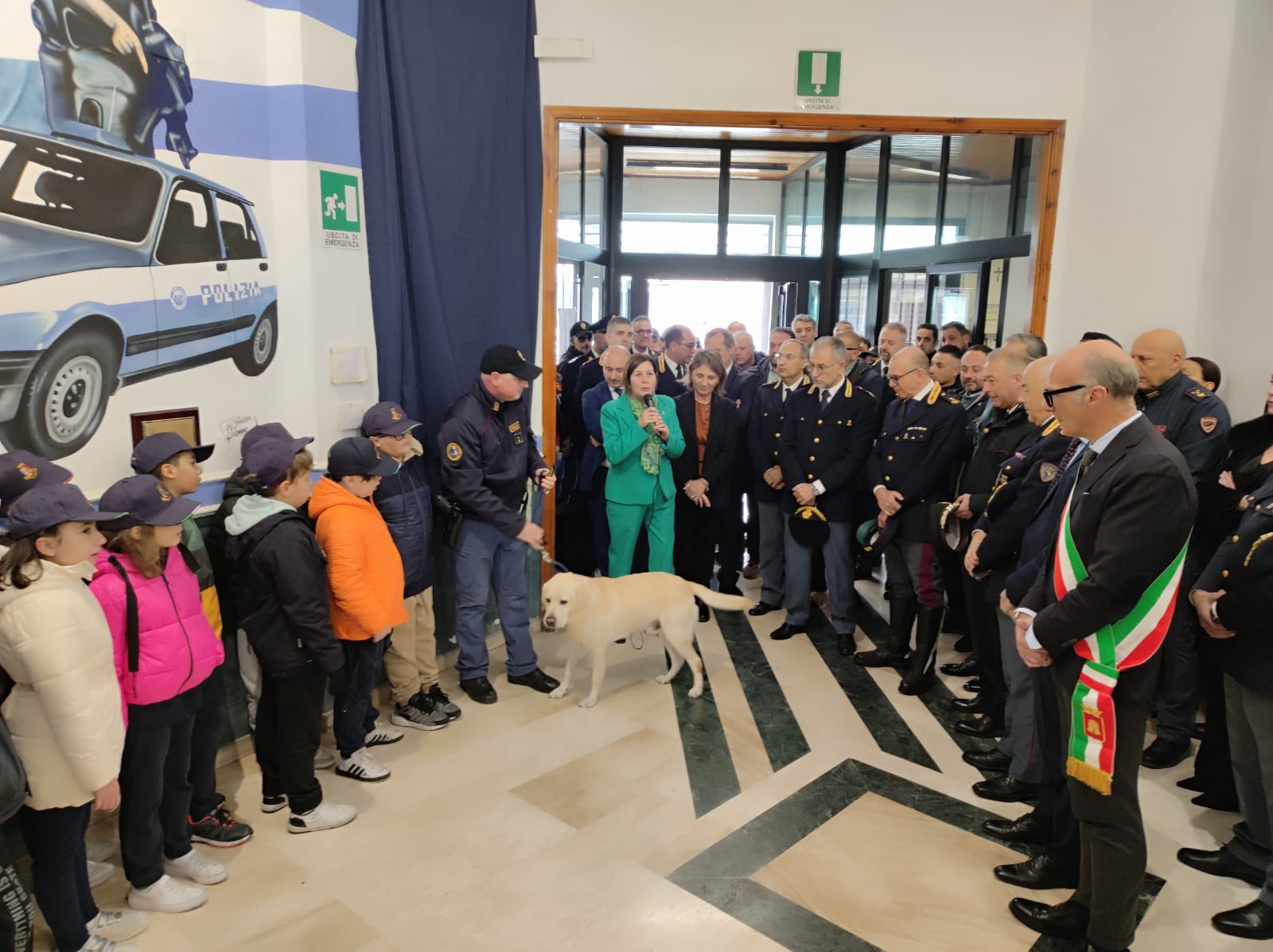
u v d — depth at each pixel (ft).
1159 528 5.85
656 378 14.79
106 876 7.53
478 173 12.04
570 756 9.91
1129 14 13.37
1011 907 7.25
